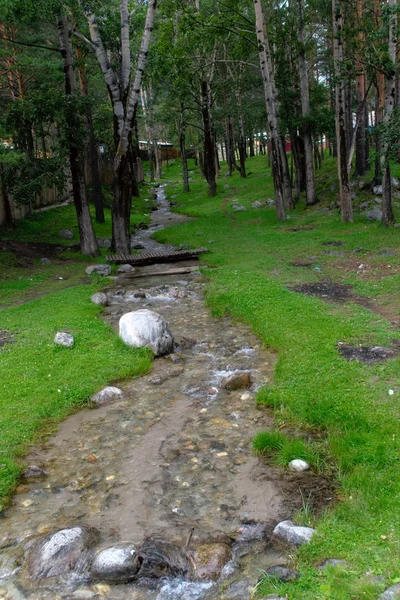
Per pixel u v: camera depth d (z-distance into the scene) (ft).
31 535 15.48
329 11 96.48
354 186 89.71
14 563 14.37
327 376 24.11
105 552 14.11
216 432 21.25
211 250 64.44
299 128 91.20
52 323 35.63
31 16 56.95
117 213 65.21
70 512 16.56
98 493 17.51
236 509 16.21
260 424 21.62
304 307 35.29
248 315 35.86
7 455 19.61
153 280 51.80
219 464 18.84
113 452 20.11
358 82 90.07
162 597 12.94
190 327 35.76
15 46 76.43
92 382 25.99
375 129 60.18
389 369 23.88
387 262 48.24
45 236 79.46
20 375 26.86
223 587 13.03
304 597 11.92
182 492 17.29
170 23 78.54
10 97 86.38
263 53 76.13
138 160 175.22
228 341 32.35
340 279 44.16
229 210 103.24
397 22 55.93
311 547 13.60
